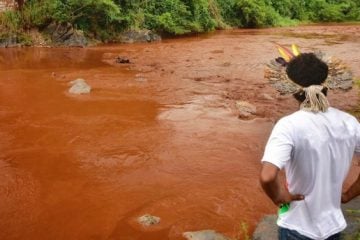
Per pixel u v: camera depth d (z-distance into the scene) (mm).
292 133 2494
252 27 32031
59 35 20547
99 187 6066
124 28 22609
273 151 2457
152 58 16812
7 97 10797
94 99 10609
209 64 15430
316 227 2580
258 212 5387
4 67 14727
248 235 4855
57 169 6656
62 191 5949
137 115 9352
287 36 24844
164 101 10508
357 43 21156
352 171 6484
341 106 9898
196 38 24141
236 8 31641
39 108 9859
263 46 20141
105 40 21984
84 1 20672
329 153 2533
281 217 2684
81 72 13922
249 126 8719
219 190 5977
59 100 10516
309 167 2523
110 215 5309
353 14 40250
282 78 4992
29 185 6121
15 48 19422
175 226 5051
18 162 6902
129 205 5559
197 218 5238
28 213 5367
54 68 14602
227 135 8180
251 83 12438
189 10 26609
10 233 4922
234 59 16422
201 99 10703
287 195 2518
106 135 8133
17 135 8117
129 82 12508
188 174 6504
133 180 6289
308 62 2631
